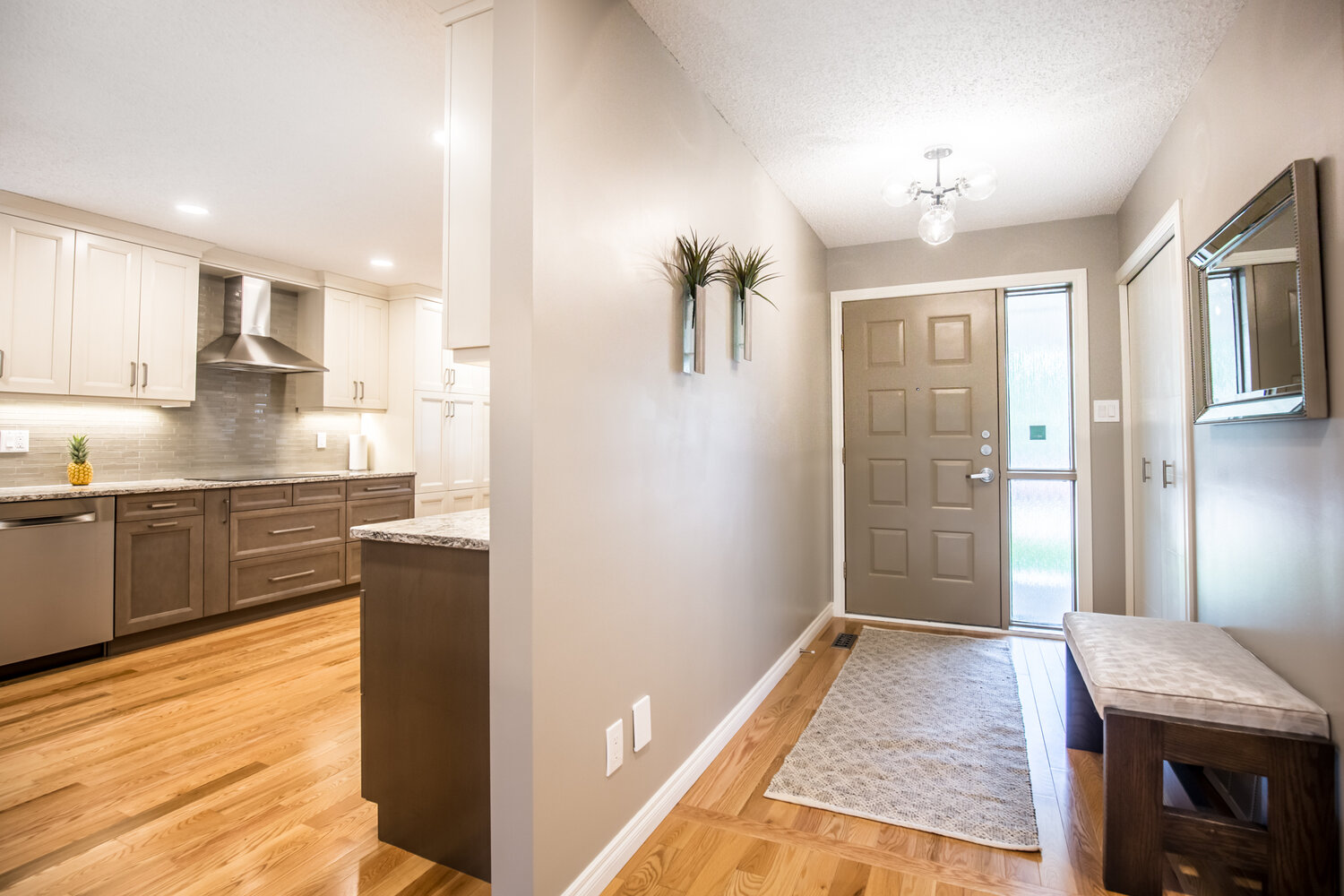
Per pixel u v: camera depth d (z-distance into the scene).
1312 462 1.51
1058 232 3.62
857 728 2.48
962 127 2.52
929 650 3.39
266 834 1.81
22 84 2.18
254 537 3.89
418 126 2.50
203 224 3.58
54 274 3.28
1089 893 1.59
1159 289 2.85
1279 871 1.47
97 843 1.77
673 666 2.01
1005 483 3.75
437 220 3.49
